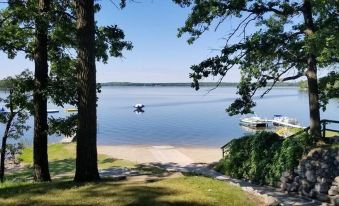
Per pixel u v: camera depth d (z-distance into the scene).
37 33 17.56
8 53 19.39
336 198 16.00
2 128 86.00
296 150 18.89
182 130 68.06
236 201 10.77
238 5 20.38
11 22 18.31
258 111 113.44
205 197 10.69
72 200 10.12
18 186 12.05
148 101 189.62
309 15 20.03
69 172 24.53
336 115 98.75
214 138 56.81
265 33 20.89
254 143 22.14
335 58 20.58
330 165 16.91
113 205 9.78
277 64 21.67
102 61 19.09
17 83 19.39
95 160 12.70
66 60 20.03
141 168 24.02
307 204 16.58
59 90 17.42
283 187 19.17
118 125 77.75
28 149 38.00
